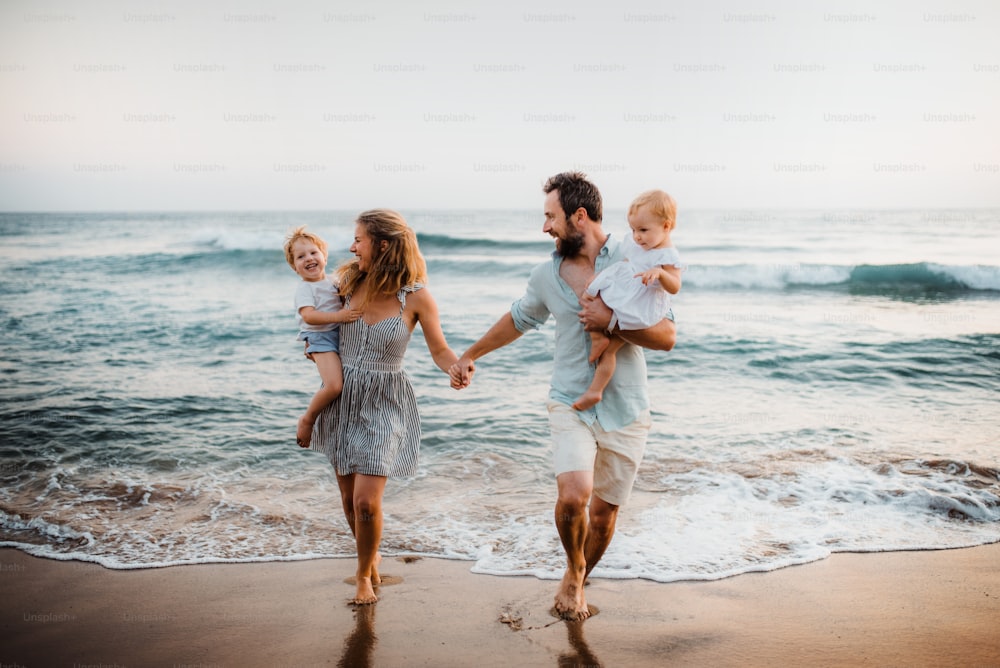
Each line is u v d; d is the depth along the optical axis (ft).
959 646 9.48
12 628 10.34
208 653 9.55
